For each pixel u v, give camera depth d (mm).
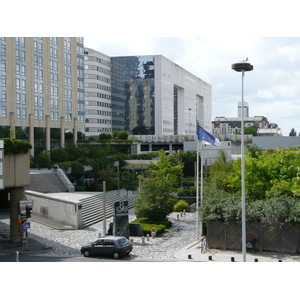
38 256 27375
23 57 73000
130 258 26484
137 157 92062
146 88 153875
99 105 140875
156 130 153125
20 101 72125
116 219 32719
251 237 27125
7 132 68875
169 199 41906
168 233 37625
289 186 30391
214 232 28547
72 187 56781
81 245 31375
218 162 42438
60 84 84938
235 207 27406
